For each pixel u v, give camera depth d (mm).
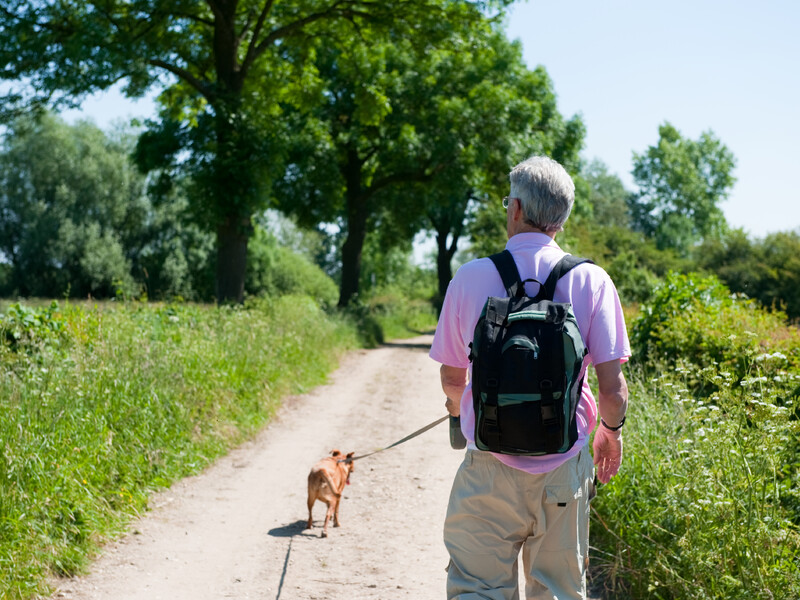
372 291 63781
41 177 45344
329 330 19219
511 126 29312
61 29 17844
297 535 5707
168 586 4633
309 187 30359
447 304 2518
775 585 3516
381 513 6281
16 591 4184
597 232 38406
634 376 7262
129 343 9031
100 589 4527
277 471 7668
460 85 29562
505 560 2424
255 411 10047
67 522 5172
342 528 5891
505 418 2227
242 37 20250
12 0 17078
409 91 28844
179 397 8305
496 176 30531
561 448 2246
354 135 29125
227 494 6805
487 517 2412
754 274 34812
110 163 46000
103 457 6270
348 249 31953
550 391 2211
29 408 6145
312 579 4793
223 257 20328
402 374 16094
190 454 7660
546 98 35562
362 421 10508
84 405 6926
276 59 22609
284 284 53281
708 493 3846
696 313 9695
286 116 28328
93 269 43531
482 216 36250
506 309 2318
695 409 4266
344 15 20703
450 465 7906
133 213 47156
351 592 4570
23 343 8062
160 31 18844
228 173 19156
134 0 17891
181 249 47969
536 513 2377
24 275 44000
